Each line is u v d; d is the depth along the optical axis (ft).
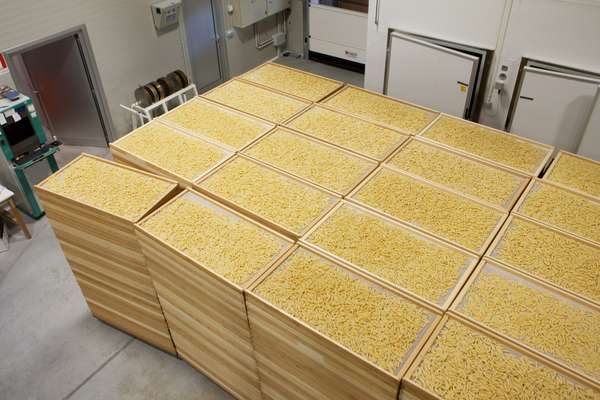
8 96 16.71
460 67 14.10
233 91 14.49
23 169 17.17
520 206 10.25
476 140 12.29
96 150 22.17
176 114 13.48
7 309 15.21
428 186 10.80
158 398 12.81
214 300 9.77
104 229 11.08
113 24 19.95
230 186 10.91
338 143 12.16
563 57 12.88
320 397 9.25
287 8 27.81
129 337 14.34
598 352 7.50
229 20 25.05
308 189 10.77
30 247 17.34
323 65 28.35
